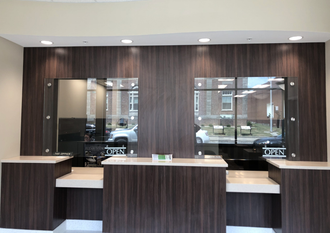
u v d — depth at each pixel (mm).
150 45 3553
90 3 3154
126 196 3146
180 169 3109
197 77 3514
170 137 3525
